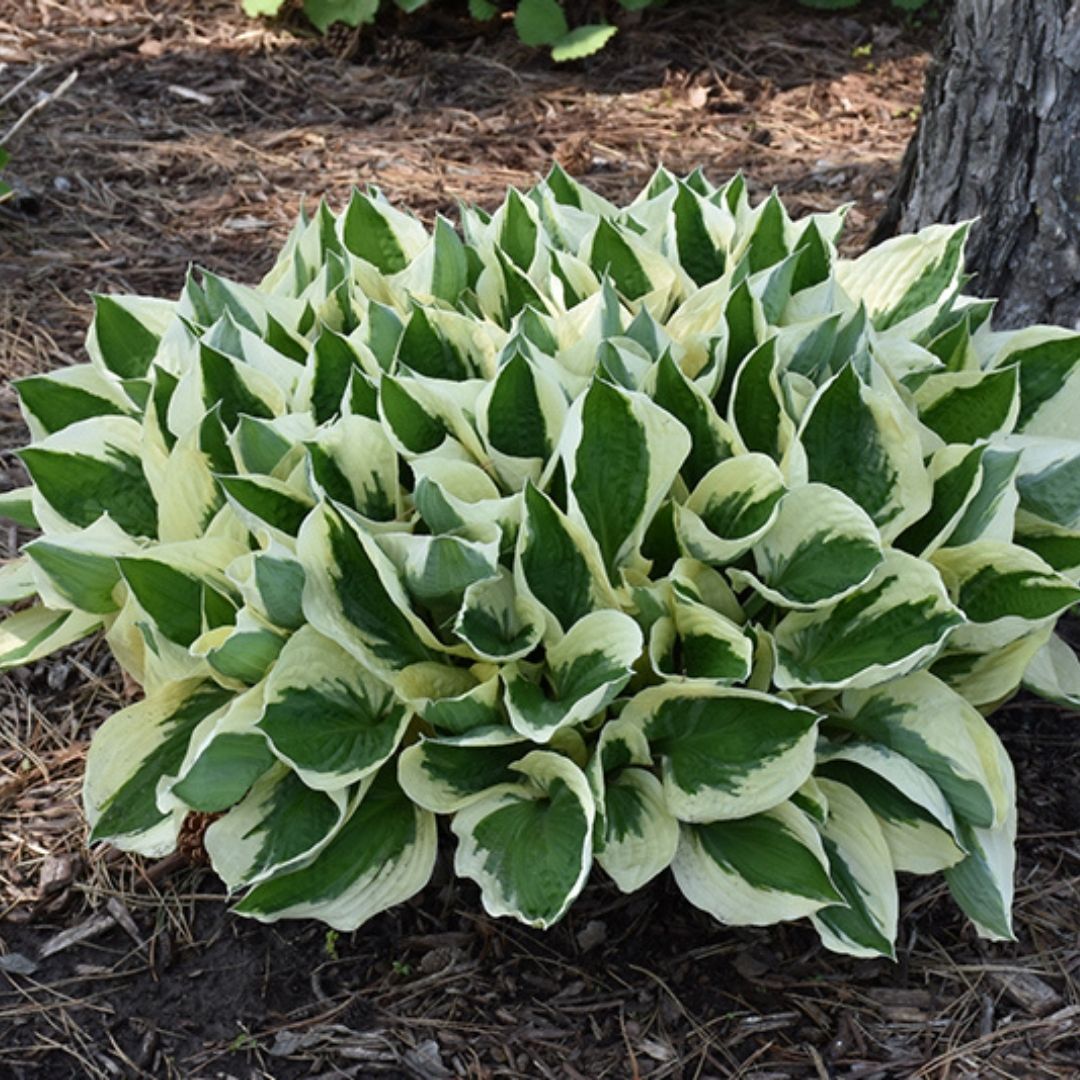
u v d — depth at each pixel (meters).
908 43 3.62
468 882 1.75
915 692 1.59
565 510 1.63
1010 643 1.64
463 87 3.47
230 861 1.55
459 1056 1.60
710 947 1.69
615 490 1.55
